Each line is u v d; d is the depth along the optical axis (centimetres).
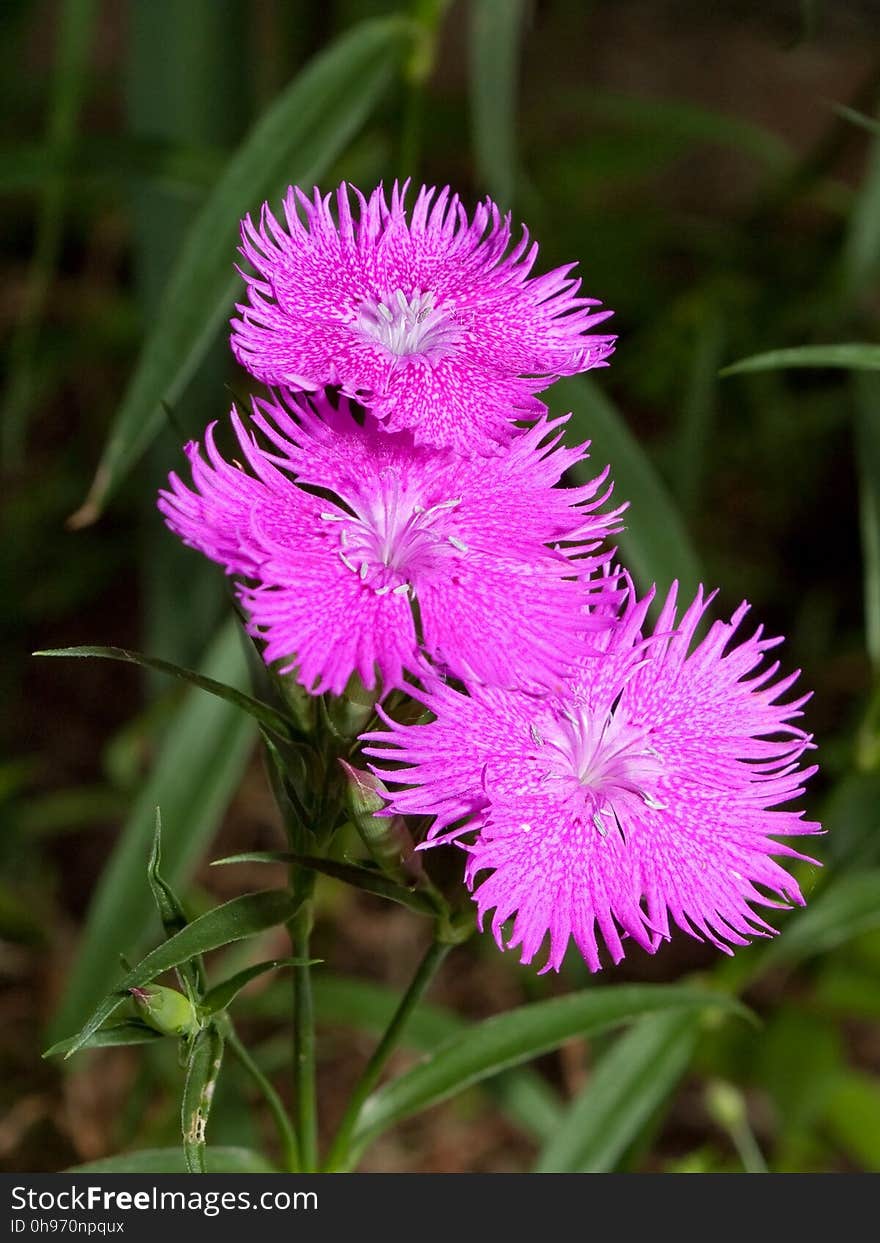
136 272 49
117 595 65
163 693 53
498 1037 39
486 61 45
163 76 48
